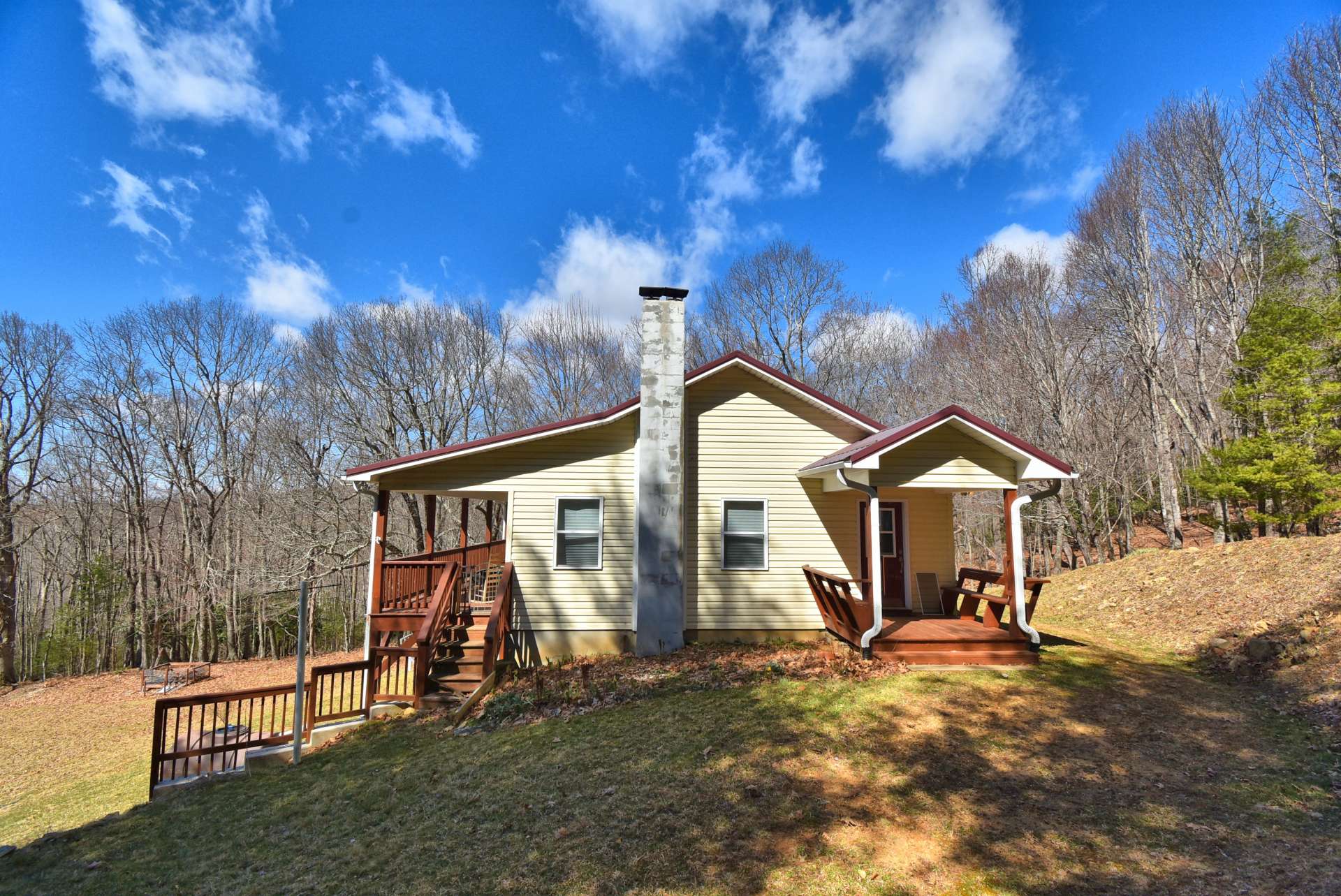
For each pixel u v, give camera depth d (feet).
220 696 25.07
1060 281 80.23
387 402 82.99
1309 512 44.88
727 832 14.98
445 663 30.94
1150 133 67.72
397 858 15.44
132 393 87.25
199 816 20.29
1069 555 81.56
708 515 36.45
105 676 76.95
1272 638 27.81
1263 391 47.39
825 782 17.22
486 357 93.35
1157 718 21.63
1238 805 15.19
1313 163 58.29
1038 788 16.52
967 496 90.53
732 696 25.23
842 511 37.09
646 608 33.83
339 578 84.89
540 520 35.55
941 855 13.61
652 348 35.50
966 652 28.76
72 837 20.31
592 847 14.80
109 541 86.99
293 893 14.44
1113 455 73.46
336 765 22.97
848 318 104.83
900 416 102.12
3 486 81.05
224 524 88.74
